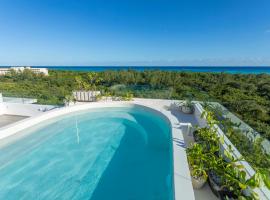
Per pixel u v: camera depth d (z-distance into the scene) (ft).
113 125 22.71
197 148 10.43
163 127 20.92
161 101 29.01
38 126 19.66
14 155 15.16
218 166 8.81
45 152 16.05
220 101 21.01
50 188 11.54
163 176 12.73
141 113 26.05
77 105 25.41
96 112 26.99
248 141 10.48
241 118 13.61
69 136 19.51
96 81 35.12
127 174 12.98
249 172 8.00
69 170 13.46
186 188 8.02
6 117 25.12
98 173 13.12
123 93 32.12
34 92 29.60
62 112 23.12
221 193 8.20
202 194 8.93
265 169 7.11
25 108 25.88
